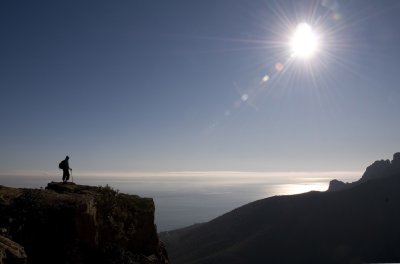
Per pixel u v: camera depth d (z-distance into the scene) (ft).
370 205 424.46
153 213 75.92
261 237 410.31
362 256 349.20
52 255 56.29
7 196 63.26
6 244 44.47
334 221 414.82
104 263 60.85
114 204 70.90
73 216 60.18
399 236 364.79
